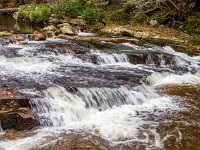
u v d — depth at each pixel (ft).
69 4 77.71
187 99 35.19
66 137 25.88
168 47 56.85
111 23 72.49
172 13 70.59
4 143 24.57
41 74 37.45
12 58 40.60
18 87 32.14
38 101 28.84
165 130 27.81
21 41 50.78
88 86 33.76
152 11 74.13
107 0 83.56
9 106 27.81
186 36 63.62
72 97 30.96
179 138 26.53
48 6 82.23
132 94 34.24
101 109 31.40
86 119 29.37
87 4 80.74
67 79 36.06
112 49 51.13
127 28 66.13
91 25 72.74
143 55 47.24
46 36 57.77
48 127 27.48
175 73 43.93
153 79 40.34
